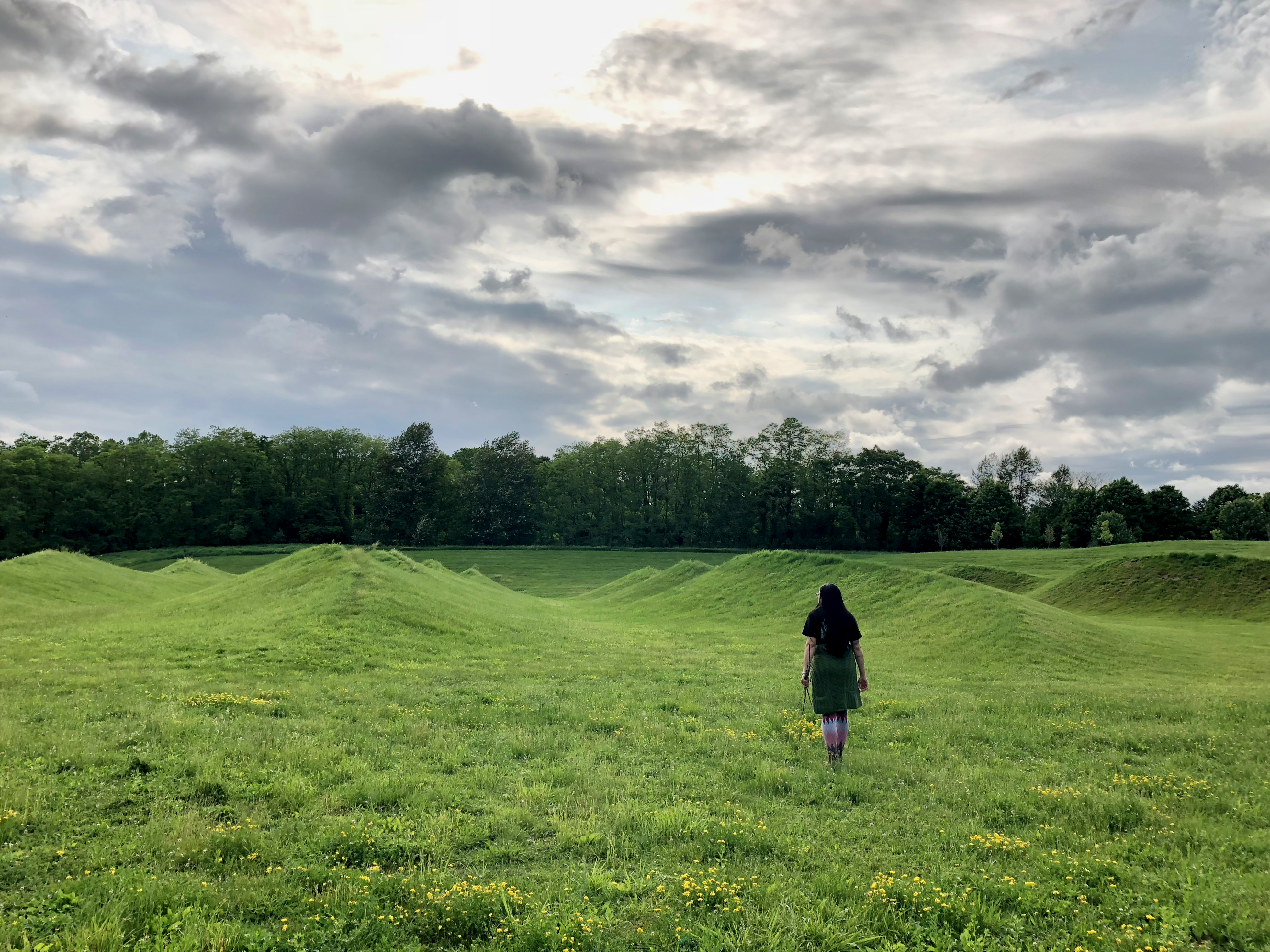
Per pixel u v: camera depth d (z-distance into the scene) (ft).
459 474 435.94
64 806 26.58
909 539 392.88
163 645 67.82
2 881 21.01
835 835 26.55
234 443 387.75
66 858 22.54
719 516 407.64
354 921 19.22
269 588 100.73
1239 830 26.32
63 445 401.29
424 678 61.21
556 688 58.44
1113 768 35.86
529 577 310.65
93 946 17.37
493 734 40.98
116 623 86.02
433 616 88.63
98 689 49.52
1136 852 24.45
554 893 21.08
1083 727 44.68
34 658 61.36
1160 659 86.17
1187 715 49.67
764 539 406.21
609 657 78.48
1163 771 35.19
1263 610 130.21
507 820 26.89
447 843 24.66
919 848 25.21
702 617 128.26
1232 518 341.00
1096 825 27.48
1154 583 146.72
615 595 187.62
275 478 395.55
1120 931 19.03
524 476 426.10
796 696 56.24
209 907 19.77
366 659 66.95
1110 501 338.13
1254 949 17.88
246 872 22.25
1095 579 155.43
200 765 31.42
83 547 338.34
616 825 26.61
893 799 30.42
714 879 21.86
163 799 27.99
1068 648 86.79
